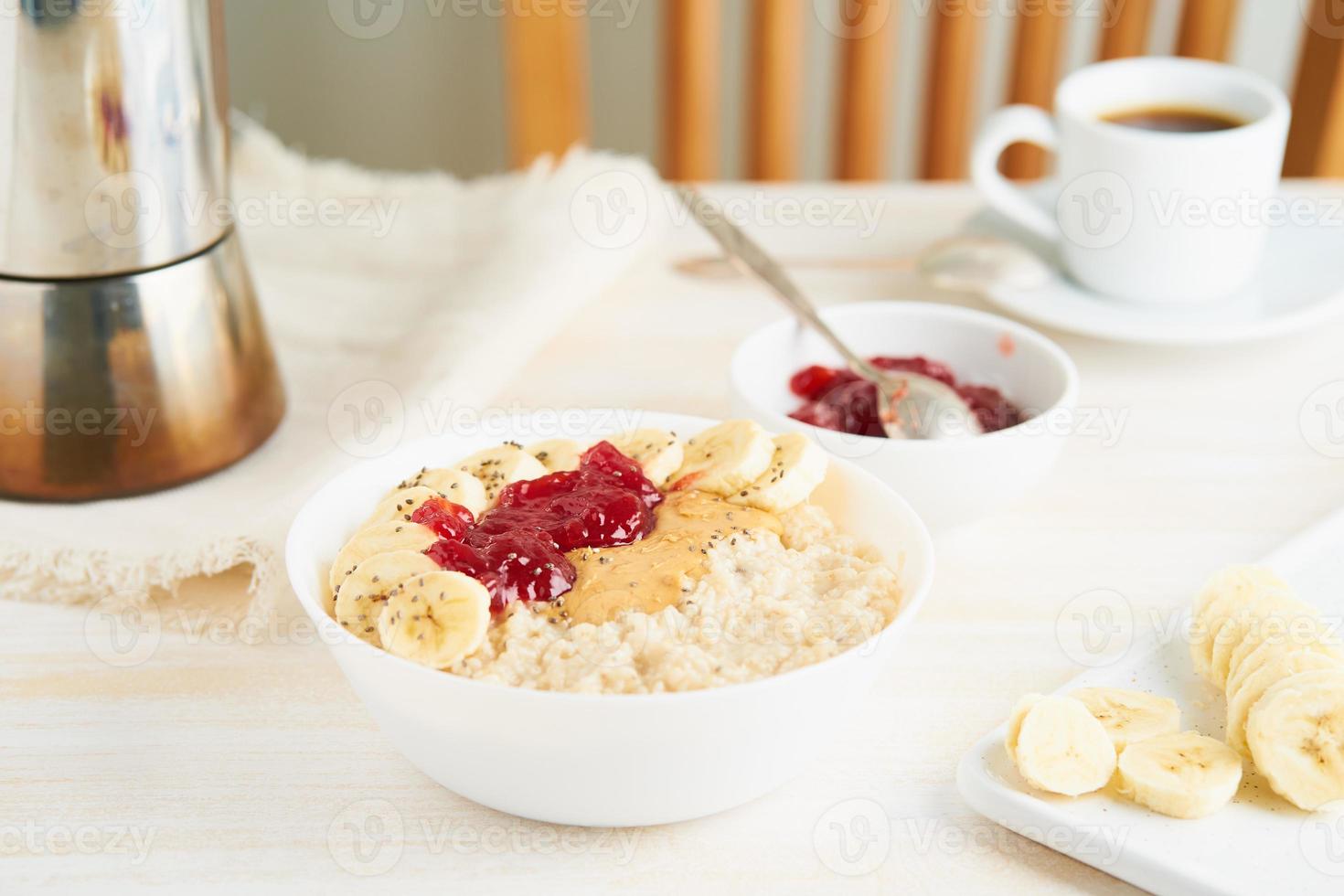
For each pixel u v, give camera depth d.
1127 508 0.76
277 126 1.40
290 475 0.75
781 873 0.60
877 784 0.63
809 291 0.90
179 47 0.71
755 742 0.59
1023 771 0.61
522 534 0.63
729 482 0.66
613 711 0.56
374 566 0.61
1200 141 0.82
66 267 0.71
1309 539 0.71
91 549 0.71
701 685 0.58
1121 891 0.60
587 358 0.86
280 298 0.89
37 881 0.60
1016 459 0.71
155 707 0.66
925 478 0.70
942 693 0.67
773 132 1.17
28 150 0.69
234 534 0.70
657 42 1.33
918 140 1.21
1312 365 0.85
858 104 1.17
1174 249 0.83
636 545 0.64
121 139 0.70
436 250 0.93
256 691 0.67
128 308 0.72
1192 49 1.16
